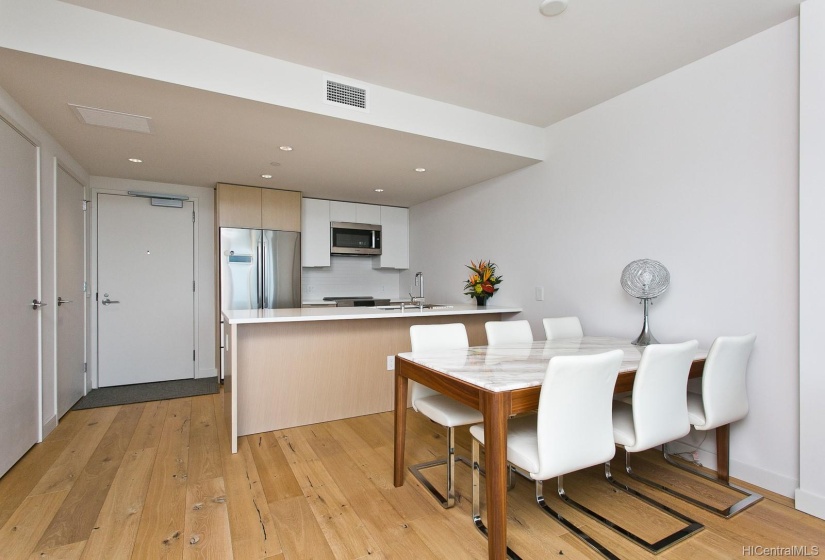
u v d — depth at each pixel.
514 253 3.95
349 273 5.85
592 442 1.63
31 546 1.71
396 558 1.67
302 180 4.32
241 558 1.66
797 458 2.11
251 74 2.38
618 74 2.68
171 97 2.35
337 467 2.46
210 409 3.55
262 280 4.59
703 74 2.48
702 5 2.01
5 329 2.31
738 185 2.33
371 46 2.33
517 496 2.17
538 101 3.07
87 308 4.11
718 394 2.07
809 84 1.97
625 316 2.95
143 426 3.13
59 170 3.20
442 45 2.33
